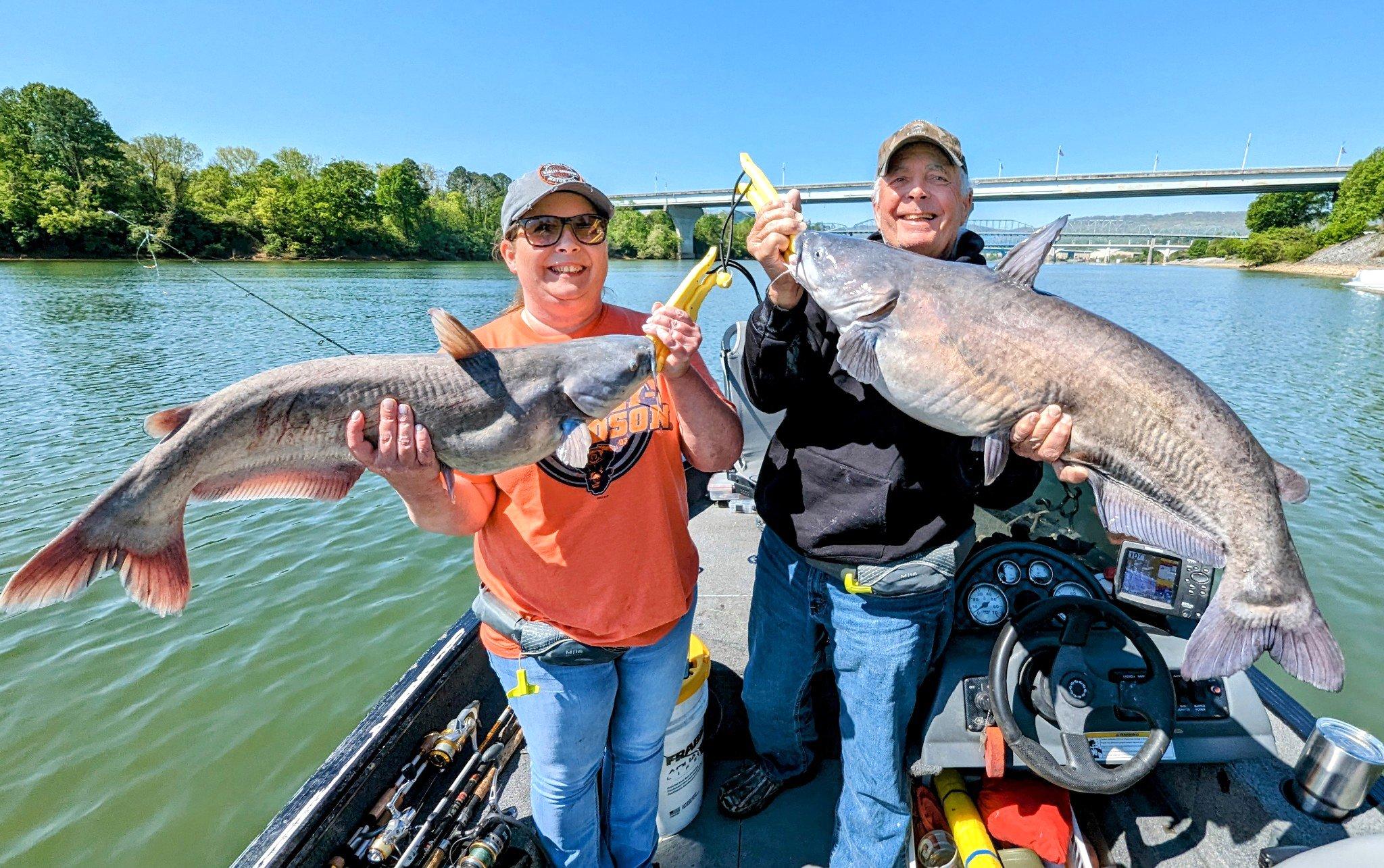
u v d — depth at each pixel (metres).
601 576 2.05
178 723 5.32
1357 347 22.22
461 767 2.87
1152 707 2.21
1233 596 2.04
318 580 7.27
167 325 22.47
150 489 1.91
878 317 2.20
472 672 3.22
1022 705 2.36
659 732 2.34
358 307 27.98
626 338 2.07
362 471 2.16
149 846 4.36
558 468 2.06
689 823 2.81
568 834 2.23
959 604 2.59
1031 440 2.13
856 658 2.32
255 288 35.22
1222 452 2.02
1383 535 8.45
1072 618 2.31
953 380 2.16
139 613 6.66
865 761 2.34
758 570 2.71
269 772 4.89
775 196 2.25
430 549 7.91
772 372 2.32
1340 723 2.43
